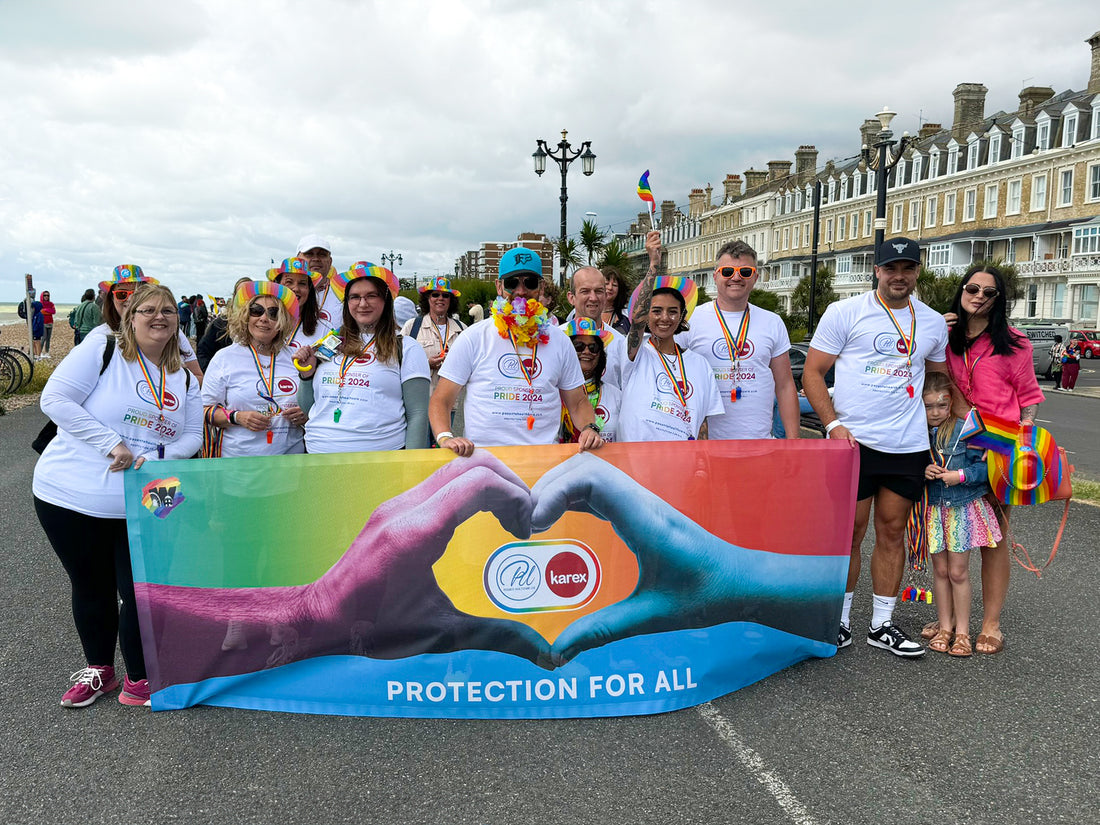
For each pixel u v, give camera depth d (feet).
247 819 8.35
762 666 11.77
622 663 10.89
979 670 12.19
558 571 10.81
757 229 229.04
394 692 10.68
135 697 10.89
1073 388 72.43
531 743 9.98
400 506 10.61
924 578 16.88
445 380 11.44
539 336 11.38
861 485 12.83
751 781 9.08
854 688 11.55
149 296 10.54
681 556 11.12
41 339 69.46
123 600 10.73
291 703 10.73
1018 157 142.41
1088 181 128.57
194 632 10.63
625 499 10.96
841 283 182.29
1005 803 8.66
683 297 12.42
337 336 11.92
